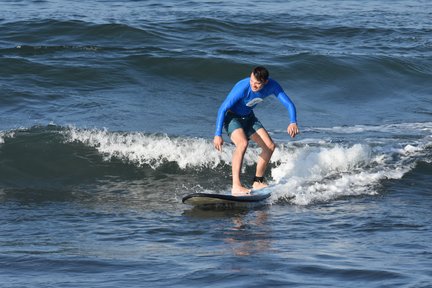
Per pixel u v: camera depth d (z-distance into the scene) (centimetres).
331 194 3662
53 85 5450
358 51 6956
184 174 4034
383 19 8469
